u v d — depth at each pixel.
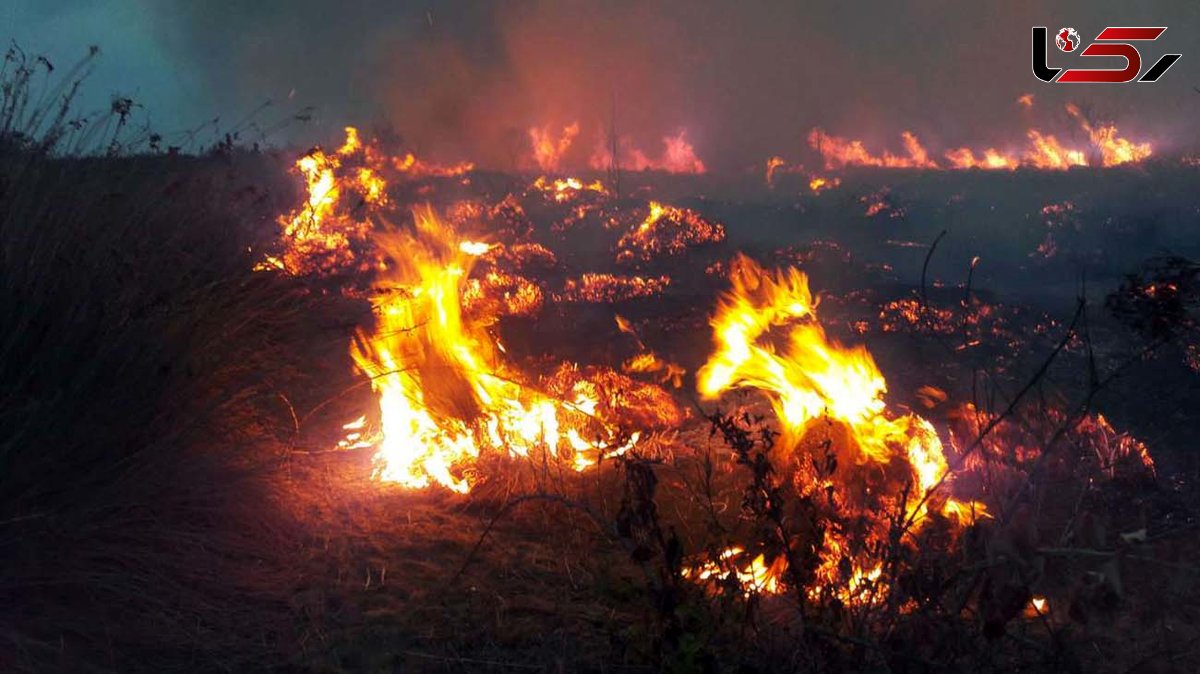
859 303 15.08
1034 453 5.95
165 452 4.48
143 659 3.77
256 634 4.01
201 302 5.12
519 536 5.09
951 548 3.96
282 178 8.01
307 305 6.88
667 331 11.90
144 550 4.24
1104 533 3.29
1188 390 8.38
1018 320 13.12
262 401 5.84
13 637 3.62
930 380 8.84
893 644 3.40
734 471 5.84
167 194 5.55
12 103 5.05
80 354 4.38
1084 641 3.62
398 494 5.50
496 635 4.05
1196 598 4.00
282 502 5.02
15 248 4.49
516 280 15.54
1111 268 22.91
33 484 3.95
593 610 4.26
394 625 4.12
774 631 3.83
